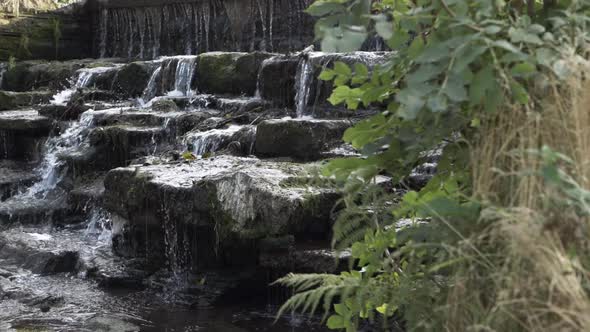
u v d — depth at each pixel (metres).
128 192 6.22
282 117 8.34
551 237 1.31
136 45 13.69
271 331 5.02
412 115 1.45
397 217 1.78
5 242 7.18
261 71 9.13
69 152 8.85
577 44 1.48
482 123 1.54
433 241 1.65
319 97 8.22
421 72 1.48
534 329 1.30
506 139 1.47
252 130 7.51
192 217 5.59
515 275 1.33
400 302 1.80
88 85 11.34
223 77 9.80
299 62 8.59
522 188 1.38
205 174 6.12
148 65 10.85
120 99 10.80
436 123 1.57
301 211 5.14
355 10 1.60
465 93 1.42
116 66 11.82
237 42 12.18
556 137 1.40
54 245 7.01
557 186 1.30
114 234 6.77
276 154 7.07
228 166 6.39
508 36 1.51
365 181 1.86
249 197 5.23
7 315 5.39
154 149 8.31
